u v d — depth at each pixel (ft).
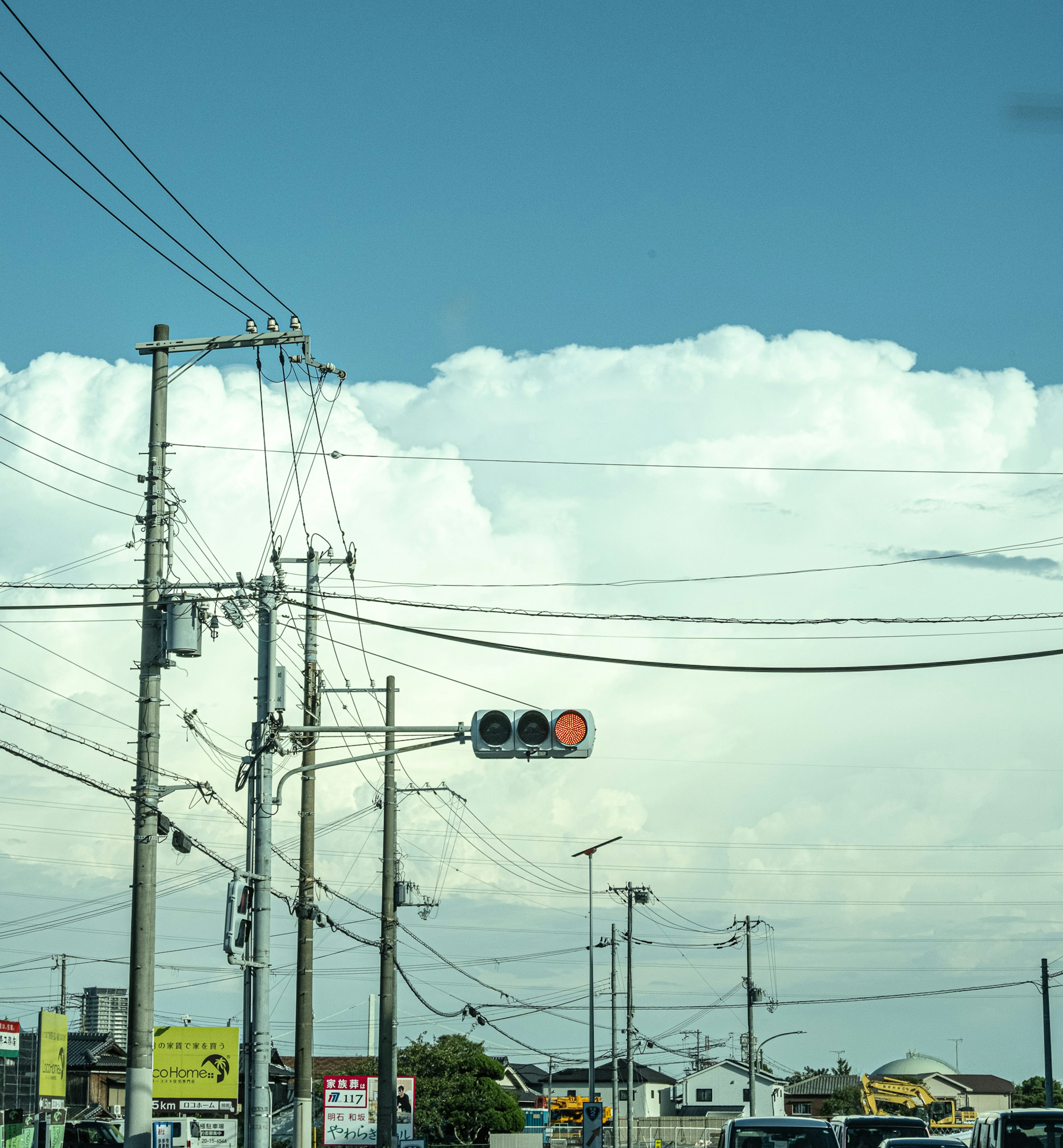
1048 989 213.66
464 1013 197.67
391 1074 126.41
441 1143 248.32
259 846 66.85
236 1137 110.01
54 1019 123.65
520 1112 260.01
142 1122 64.64
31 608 68.90
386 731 66.54
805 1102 397.19
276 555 80.69
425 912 152.56
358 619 67.00
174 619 67.97
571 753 58.44
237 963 64.69
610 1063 394.11
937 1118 185.06
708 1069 384.88
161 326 72.02
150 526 69.82
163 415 71.20
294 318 69.92
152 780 67.36
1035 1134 79.61
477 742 58.44
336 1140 120.37
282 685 67.46
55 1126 122.21
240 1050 144.25
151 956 66.33
